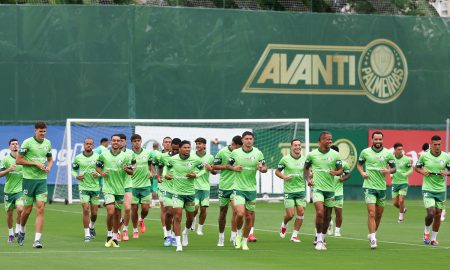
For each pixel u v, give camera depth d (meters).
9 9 99.88
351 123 107.06
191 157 51.78
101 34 101.00
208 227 68.50
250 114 104.50
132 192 61.06
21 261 45.38
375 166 54.78
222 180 55.75
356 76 107.50
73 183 96.31
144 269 42.38
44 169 51.78
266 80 105.12
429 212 55.91
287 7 111.75
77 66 100.56
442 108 110.31
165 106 102.31
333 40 107.06
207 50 103.62
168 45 102.50
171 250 51.72
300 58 106.12
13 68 99.75
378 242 57.69
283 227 58.47
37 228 52.34
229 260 46.66
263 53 105.12
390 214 84.19
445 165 56.19
